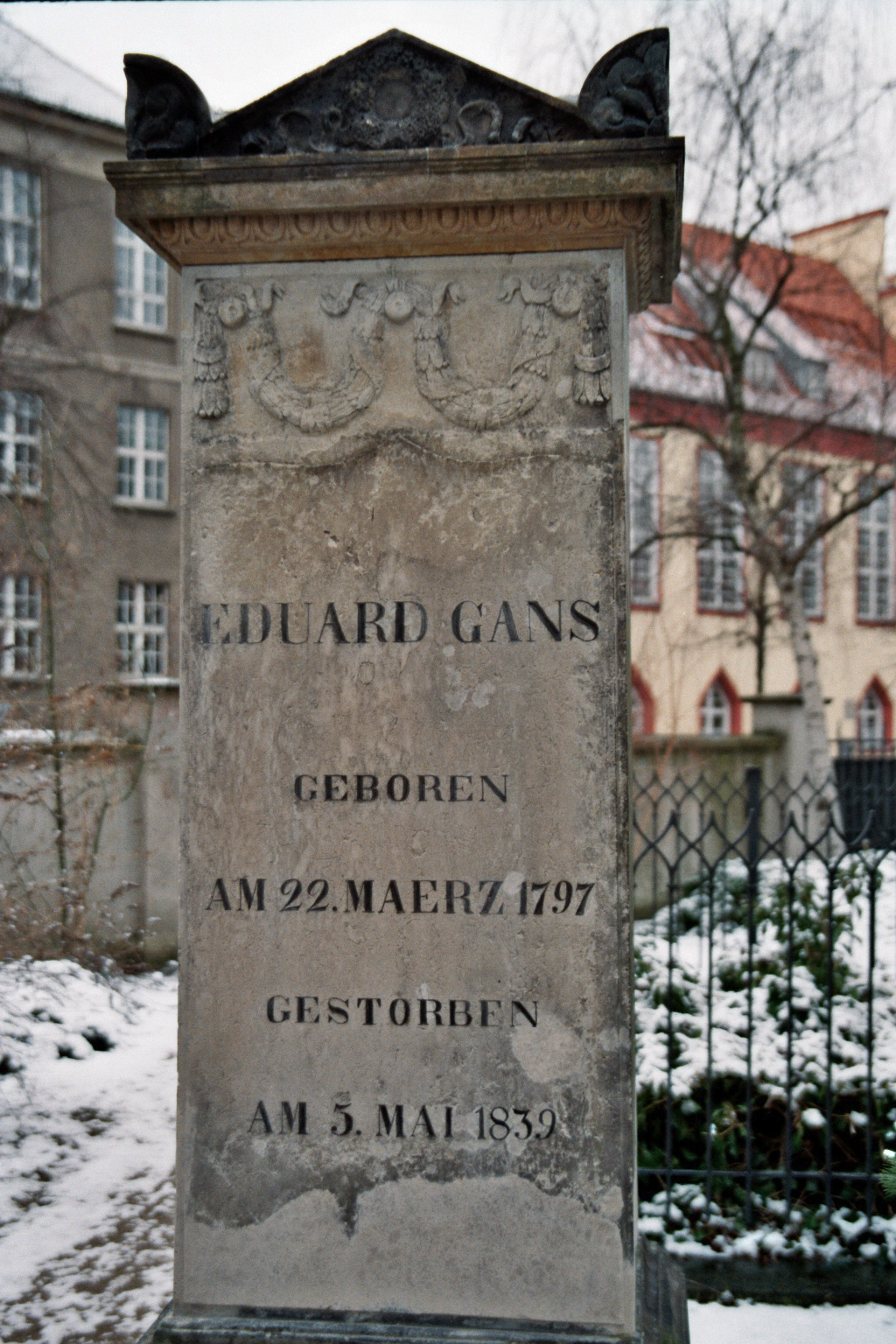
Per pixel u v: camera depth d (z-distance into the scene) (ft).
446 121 9.16
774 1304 12.56
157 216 9.20
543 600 9.12
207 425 9.45
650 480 59.41
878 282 47.32
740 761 40.73
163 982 27.09
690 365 53.36
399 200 8.98
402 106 9.20
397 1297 9.11
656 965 17.38
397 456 9.27
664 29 8.86
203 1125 9.29
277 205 9.06
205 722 9.37
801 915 18.04
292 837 9.28
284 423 9.37
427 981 9.15
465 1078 9.11
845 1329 11.93
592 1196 8.98
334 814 9.26
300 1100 9.23
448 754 9.18
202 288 9.45
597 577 9.09
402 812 9.20
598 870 9.03
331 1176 9.19
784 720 42.57
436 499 9.24
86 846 26.07
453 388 9.22
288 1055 9.25
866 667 91.86
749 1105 13.85
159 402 73.46
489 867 9.12
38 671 29.48
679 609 77.87
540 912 9.07
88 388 69.21
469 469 9.21
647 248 9.44
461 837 9.14
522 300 9.21
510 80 9.07
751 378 58.08
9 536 31.99
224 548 9.40
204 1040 9.31
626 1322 8.91
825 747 41.73
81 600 55.98
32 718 24.70
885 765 44.78
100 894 29.37
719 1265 13.19
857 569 91.50
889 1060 14.92
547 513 9.14
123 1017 21.63
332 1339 8.90
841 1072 14.78
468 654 9.18
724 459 45.57
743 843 34.83
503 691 9.14
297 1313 9.16
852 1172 14.03
